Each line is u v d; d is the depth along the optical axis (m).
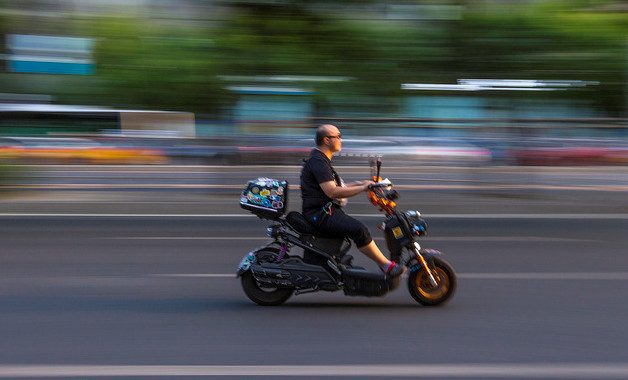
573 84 14.94
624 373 4.07
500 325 5.05
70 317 5.29
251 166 12.75
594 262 7.42
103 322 5.15
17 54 29.00
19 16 29.11
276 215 5.56
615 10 24.81
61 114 15.30
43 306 5.61
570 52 23.88
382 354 4.41
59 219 10.81
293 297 5.94
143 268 7.11
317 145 5.60
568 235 9.30
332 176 5.52
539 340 4.70
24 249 8.17
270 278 5.48
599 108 16.23
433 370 4.12
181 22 26.30
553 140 12.59
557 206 11.85
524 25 24.44
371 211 11.72
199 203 11.84
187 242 8.70
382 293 5.46
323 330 4.93
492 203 11.90
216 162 12.73
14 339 4.74
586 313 5.38
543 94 14.63
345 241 5.73
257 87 20.27
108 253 7.93
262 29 24.91
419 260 5.51
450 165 12.62
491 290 6.13
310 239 5.54
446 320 5.18
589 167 12.52
